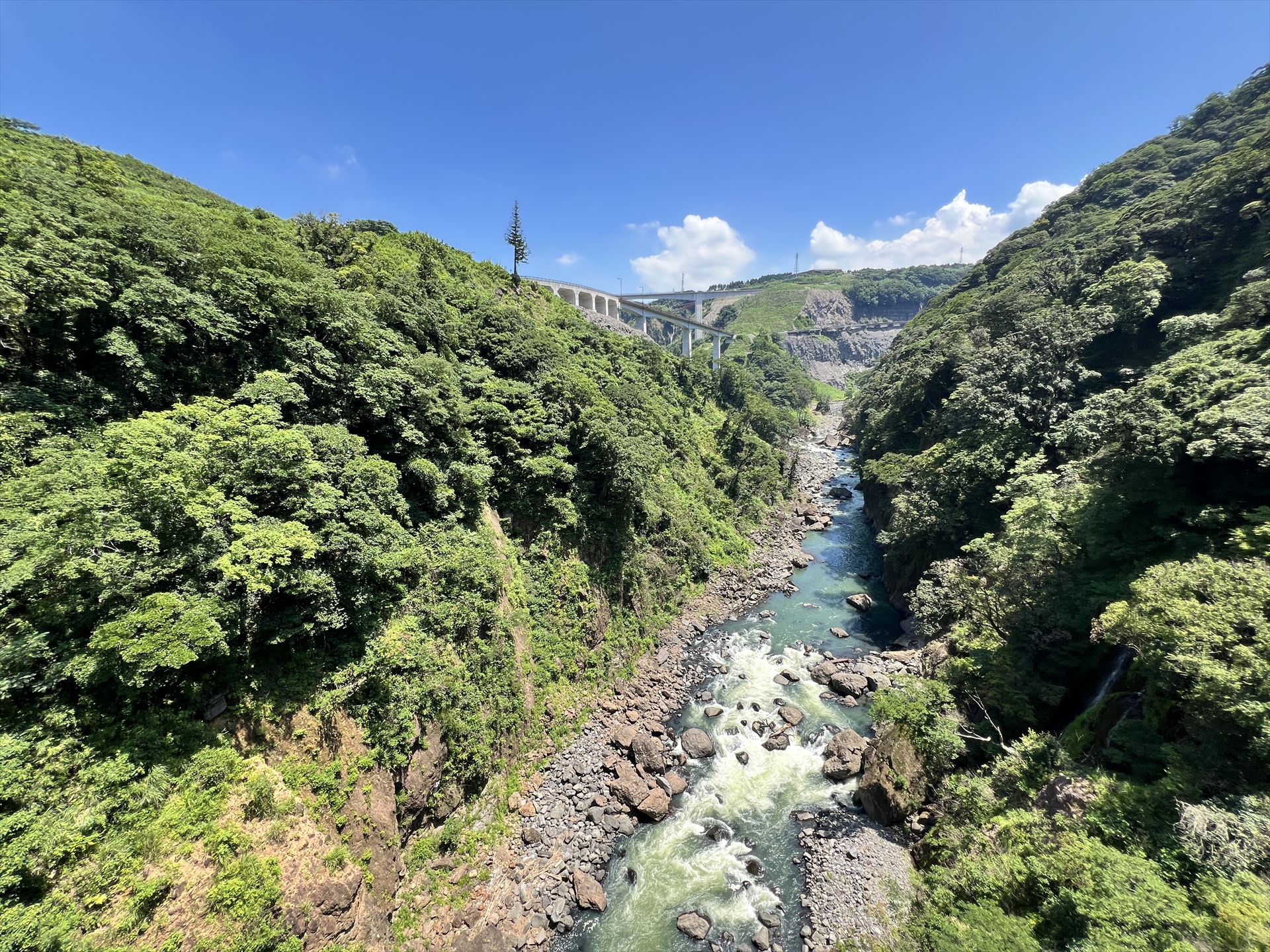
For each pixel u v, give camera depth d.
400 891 19.72
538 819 25.19
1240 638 15.24
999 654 27.47
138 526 14.41
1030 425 42.12
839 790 27.30
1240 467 22.94
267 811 16.11
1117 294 45.47
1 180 21.30
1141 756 17.59
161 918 12.75
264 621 18.33
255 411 19.62
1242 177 42.91
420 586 25.28
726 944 20.00
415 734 21.64
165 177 52.84
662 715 33.56
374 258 48.22
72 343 19.14
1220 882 11.72
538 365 43.81
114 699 14.47
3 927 10.65
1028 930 13.98
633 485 40.66
